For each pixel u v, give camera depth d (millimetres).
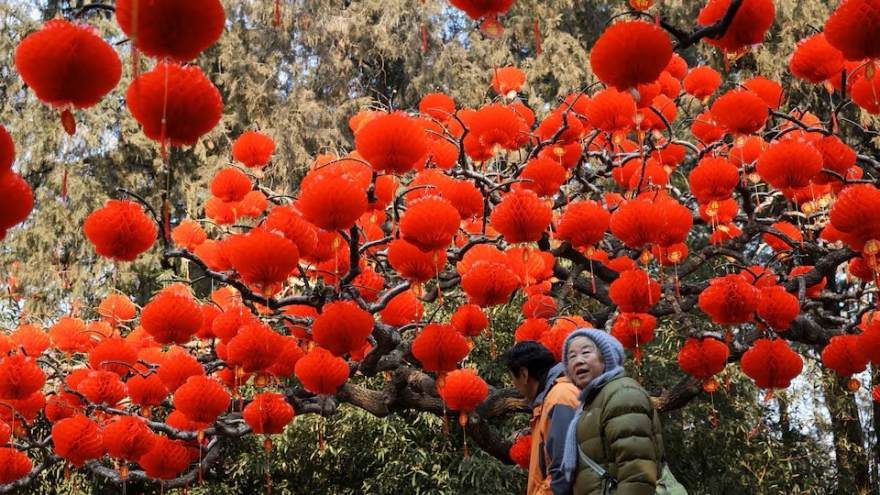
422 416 8016
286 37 12297
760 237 11141
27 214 1550
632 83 2154
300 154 11406
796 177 3699
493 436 5059
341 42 12039
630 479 2617
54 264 11250
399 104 12547
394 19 12117
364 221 4824
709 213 4066
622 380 2789
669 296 4773
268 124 11992
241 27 12758
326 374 3975
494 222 3625
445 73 12023
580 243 3848
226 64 12055
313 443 8195
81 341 5445
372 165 3074
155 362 5324
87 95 1691
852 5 2289
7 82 12234
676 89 5309
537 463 3121
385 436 8070
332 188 3127
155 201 11773
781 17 10109
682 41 2131
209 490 8508
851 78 4180
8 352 5102
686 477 8625
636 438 2650
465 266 4121
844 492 9883
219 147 12398
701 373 4191
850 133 10328
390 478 8094
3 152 1503
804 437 10047
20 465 4770
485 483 7773
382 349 4695
